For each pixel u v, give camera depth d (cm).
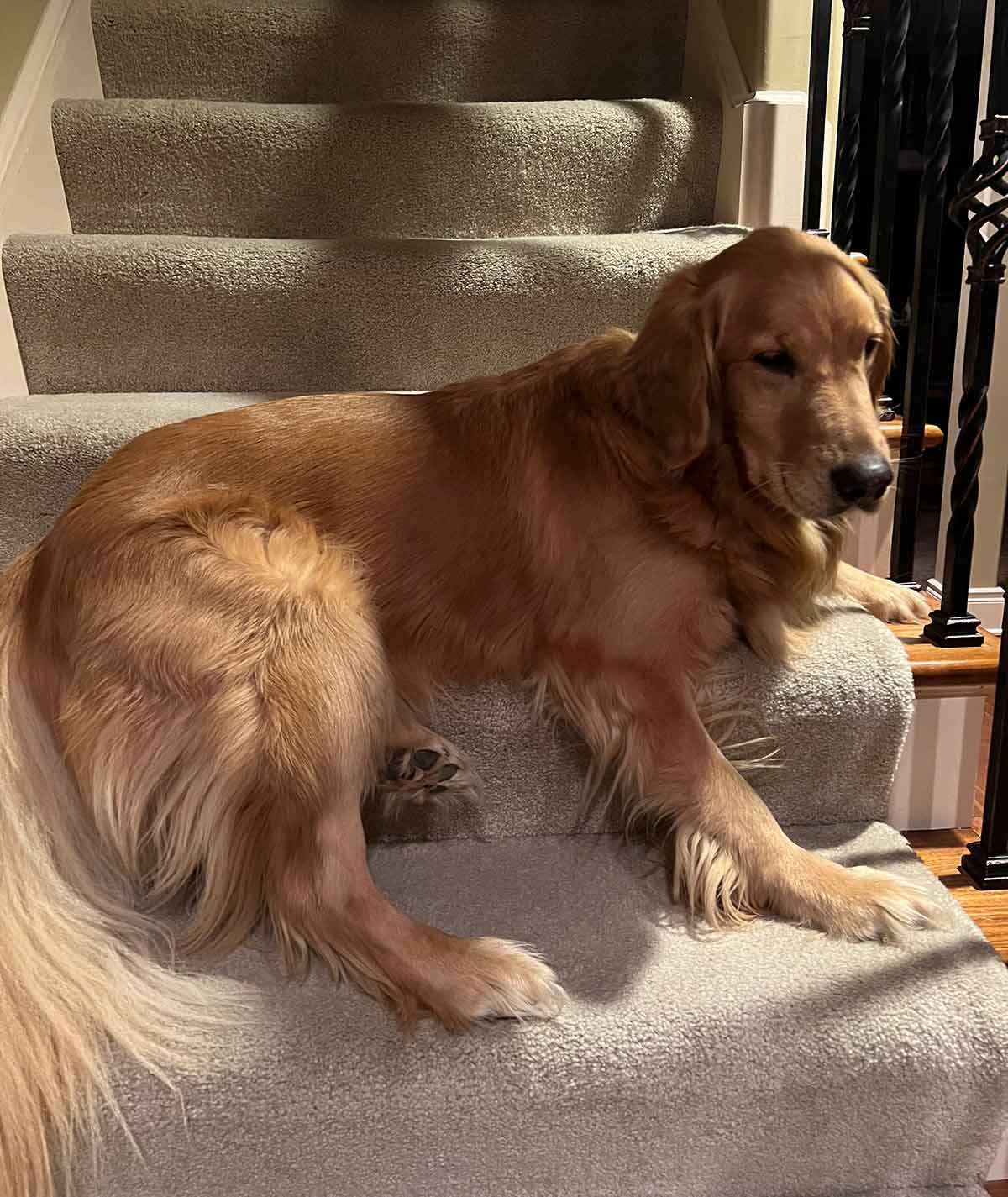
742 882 129
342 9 241
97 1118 106
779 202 226
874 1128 116
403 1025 113
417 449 139
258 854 120
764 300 127
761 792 147
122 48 239
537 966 116
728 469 134
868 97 236
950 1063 113
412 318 203
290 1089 108
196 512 127
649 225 236
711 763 133
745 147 224
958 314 252
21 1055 105
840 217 214
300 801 118
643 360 134
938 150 169
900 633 167
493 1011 112
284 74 245
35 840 118
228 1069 109
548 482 137
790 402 127
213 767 119
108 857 124
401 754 137
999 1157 126
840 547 149
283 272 199
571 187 228
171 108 217
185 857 122
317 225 226
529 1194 116
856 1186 120
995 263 148
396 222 226
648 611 135
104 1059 109
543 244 205
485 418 142
